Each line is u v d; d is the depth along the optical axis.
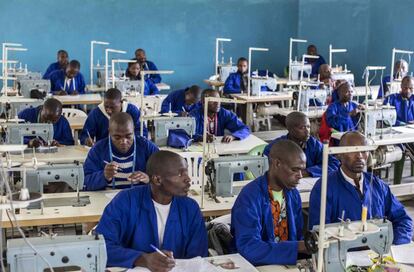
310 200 3.03
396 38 10.16
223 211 3.41
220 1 11.73
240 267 2.47
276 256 2.58
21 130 4.59
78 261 2.15
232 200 3.55
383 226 2.39
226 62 11.95
